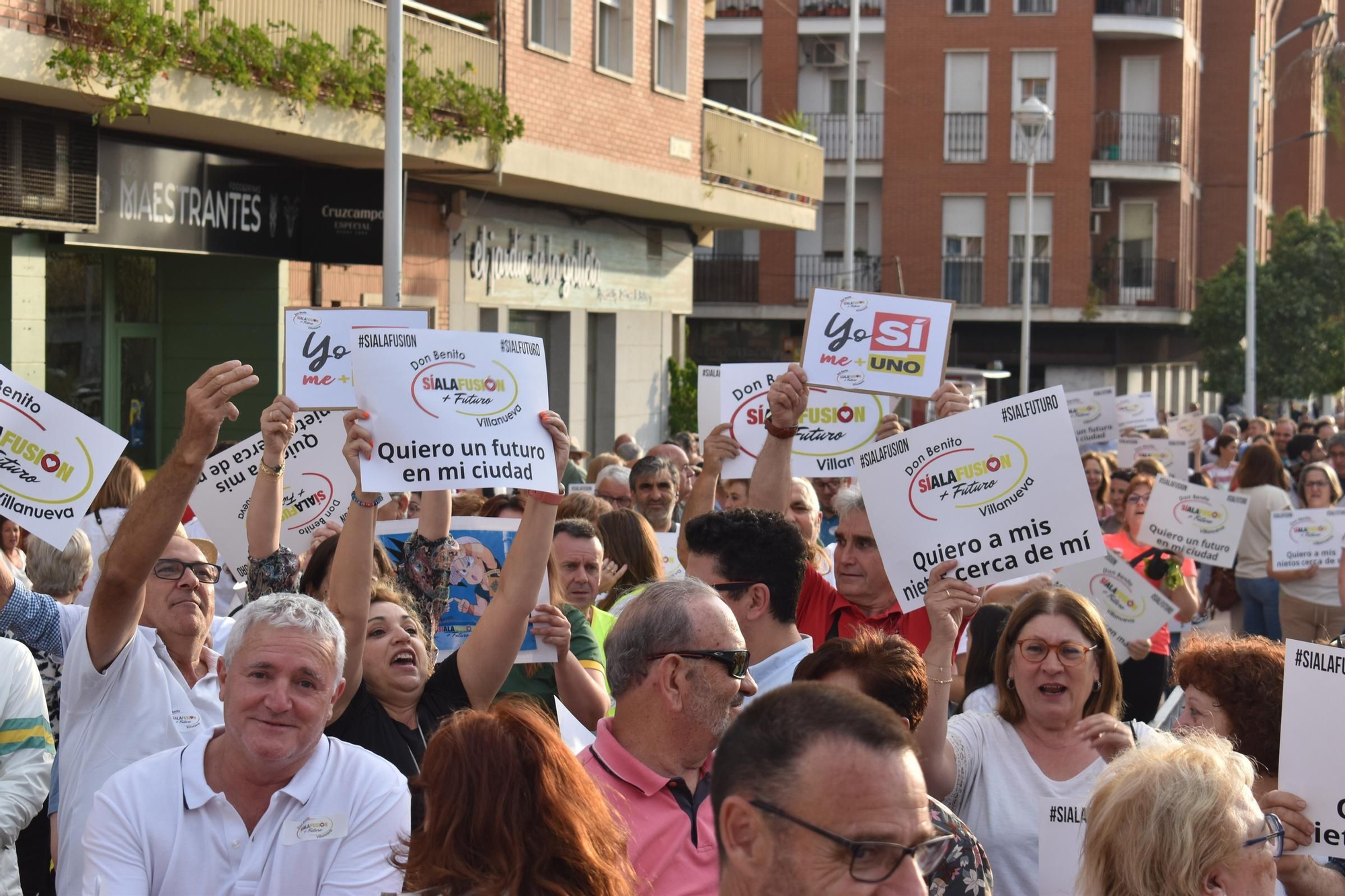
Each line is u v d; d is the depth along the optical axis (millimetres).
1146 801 3377
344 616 4691
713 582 5023
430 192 18859
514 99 18359
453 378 5246
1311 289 42156
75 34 11781
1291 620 11875
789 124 29000
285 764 3848
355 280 17734
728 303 42094
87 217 13094
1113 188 42375
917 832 2512
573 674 5578
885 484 5629
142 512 4672
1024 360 33750
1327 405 60219
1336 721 4293
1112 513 12422
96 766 4871
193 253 14852
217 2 13305
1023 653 4848
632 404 25188
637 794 3848
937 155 41312
